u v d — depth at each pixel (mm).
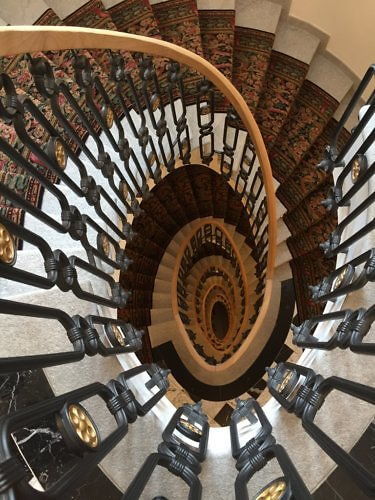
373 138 1692
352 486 1645
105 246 2299
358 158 1791
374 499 857
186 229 5680
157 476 1771
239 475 1348
